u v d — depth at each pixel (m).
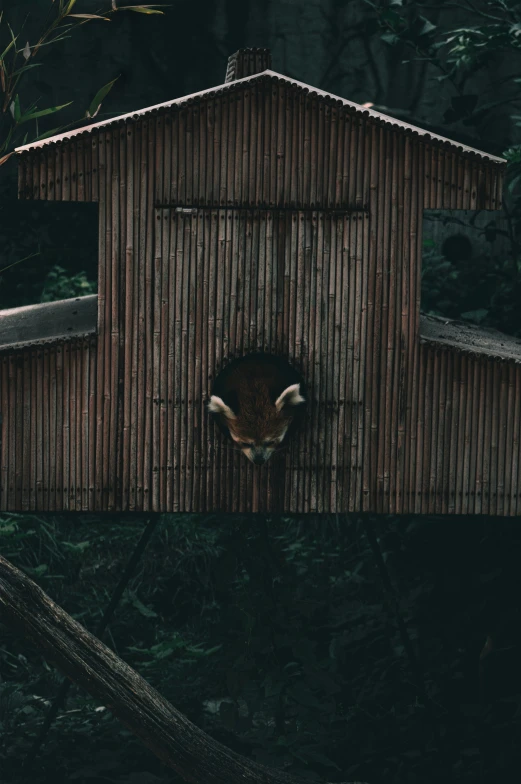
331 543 9.88
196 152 5.31
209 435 5.48
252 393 5.84
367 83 13.01
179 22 13.06
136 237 5.34
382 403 5.53
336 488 5.55
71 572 9.95
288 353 5.48
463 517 8.34
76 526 10.63
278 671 6.32
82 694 8.07
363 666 7.60
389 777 6.49
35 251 12.78
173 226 5.35
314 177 5.39
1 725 7.23
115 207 5.30
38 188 5.21
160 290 5.39
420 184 5.41
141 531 10.59
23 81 12.66
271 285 5.44
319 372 5.50
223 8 13.08
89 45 12.89
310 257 5.44
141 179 5.30
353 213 5.43
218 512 5.52
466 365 5.53
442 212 11.42
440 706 6.88
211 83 13.23
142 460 5.45
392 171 5.40
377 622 7.90
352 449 5.55
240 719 6.31
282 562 6.43
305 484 5.54
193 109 5.28
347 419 5.53
